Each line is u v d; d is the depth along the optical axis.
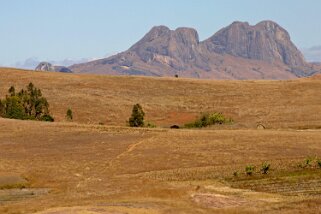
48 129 120.12
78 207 52.34
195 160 88.75
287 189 66.38
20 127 121.75
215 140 103.94
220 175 77.81
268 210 51.00
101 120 166.12
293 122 148.00
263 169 78.88
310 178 73.00
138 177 78.44
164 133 113.88
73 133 115.94
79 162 90.25
